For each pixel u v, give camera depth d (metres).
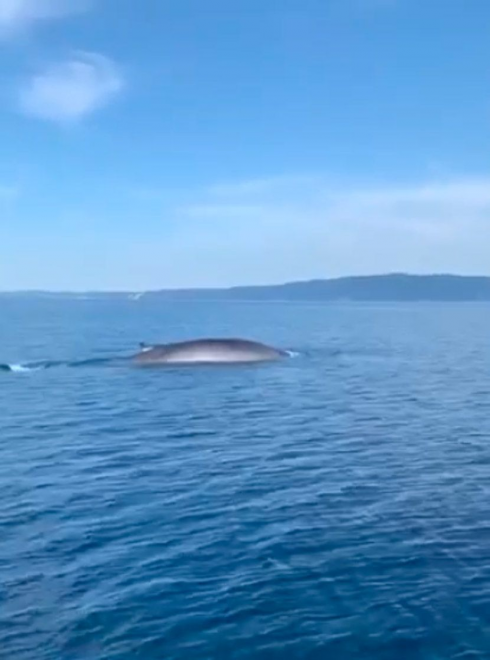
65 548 16.41
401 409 34.81
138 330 98.50
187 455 24.94
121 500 19.77
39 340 78.62
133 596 14.12
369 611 13.48
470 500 19.84
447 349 70.50
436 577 14.86
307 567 15.37
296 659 11.98
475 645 12.32
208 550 16.28
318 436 28.22
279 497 20.05
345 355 62.16
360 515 18.58
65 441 27.30
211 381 44.38
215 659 11.98
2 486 21.12
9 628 12.95
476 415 33.22
